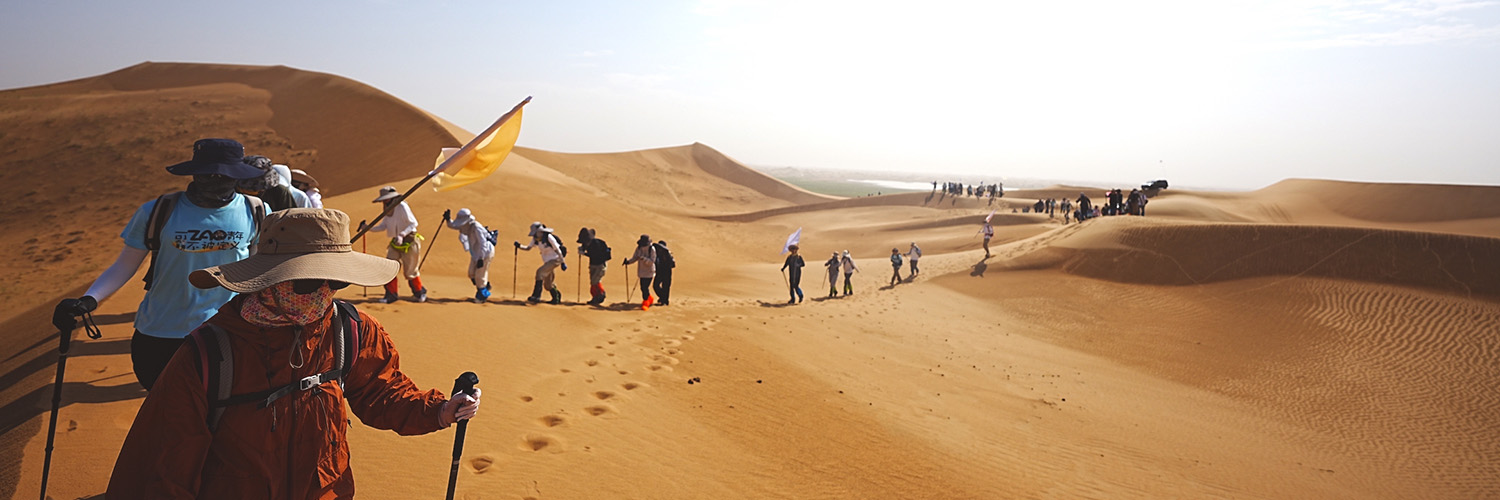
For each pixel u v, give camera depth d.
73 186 51.50
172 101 73.06
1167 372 18.14
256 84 82.19
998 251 34.94
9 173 53.56
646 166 132.00
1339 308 24.55
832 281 25.00
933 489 7.22
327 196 51.59
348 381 2.73
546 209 37.91
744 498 6.15
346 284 2.48
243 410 2.38
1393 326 22.77
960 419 10.41
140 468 2.25
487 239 12.86
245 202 4.48
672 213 71.19
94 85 85.38
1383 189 85.38
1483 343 21.08
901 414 9.91
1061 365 17.16
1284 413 15.10
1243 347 21.08
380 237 24.73
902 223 61.88
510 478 5.49
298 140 64.88
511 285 22.48
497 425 6.55
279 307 2.40
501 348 9.33
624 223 40.94
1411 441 13.73
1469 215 74.44
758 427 8.17
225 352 2.33
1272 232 29.94
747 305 19.75
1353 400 16.31
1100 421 12.03
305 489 2.51
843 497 6.61
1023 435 10.23
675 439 7.23
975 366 15.12
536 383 8.15
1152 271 29.48
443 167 5.38
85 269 32.28
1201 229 31.30
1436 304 24.34
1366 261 27.39
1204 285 27.95
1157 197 81.62
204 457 2.32
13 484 4.18
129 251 4.12
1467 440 13.84
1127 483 8.84
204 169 4.12
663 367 10.09
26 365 6.50
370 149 62.19
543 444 6.38
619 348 10.83
